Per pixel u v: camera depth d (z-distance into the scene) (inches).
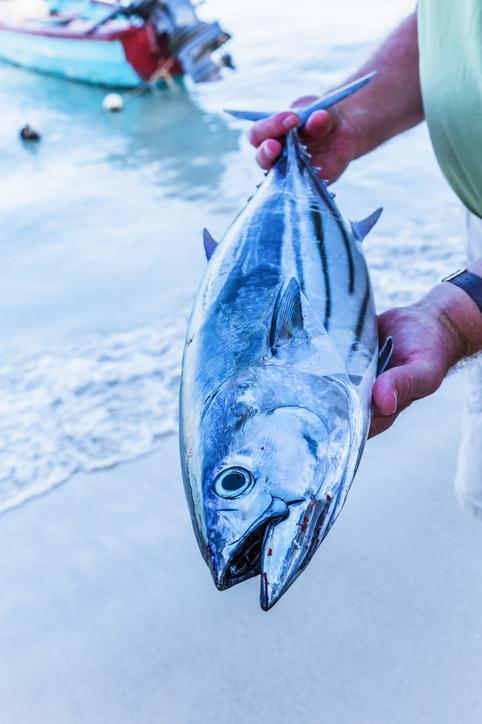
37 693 95.8
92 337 176.9
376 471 119.8
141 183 279.7
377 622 97.6
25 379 161.5
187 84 389.4
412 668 92.0
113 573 111.6
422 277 173.9
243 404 49.8
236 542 46.2
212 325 55.9
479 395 75.2
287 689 91.8
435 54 64.2
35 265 222.4
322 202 71.2
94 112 381.4
